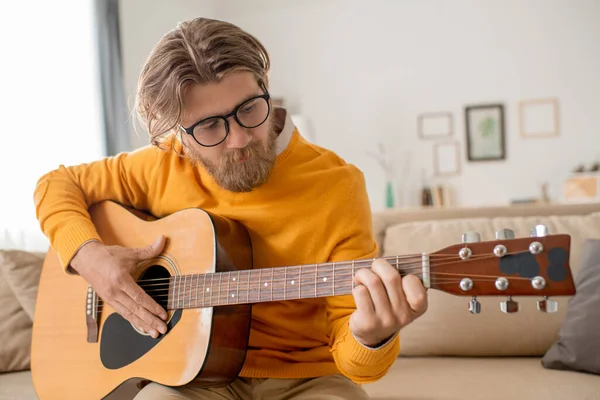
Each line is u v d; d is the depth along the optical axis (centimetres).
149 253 121
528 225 181
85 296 131
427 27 474
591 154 446
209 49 107
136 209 138
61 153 325
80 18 345
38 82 316
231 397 118
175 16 457
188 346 111
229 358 112
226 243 116
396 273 83
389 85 481
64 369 128
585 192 404
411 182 479
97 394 122
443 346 170
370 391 143
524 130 457
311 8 494
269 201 123
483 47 464
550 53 452
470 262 81
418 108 477
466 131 467
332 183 123
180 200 132
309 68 495
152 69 112
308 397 113
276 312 124
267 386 120
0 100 295
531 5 454
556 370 151
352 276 95
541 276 77
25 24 311
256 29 504
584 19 446
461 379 147
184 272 117
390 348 97
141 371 116
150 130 118
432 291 175
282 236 122
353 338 99
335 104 491
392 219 207
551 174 454
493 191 464
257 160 112
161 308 115
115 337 123
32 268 190
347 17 488
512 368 155
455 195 470
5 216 292
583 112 447
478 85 466
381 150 484
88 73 348
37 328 135
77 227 128
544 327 163
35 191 140
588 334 146
